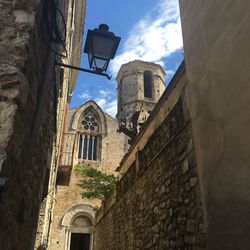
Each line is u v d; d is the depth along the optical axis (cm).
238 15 320
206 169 357
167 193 535
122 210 918
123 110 3897
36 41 292
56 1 450
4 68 245
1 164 209
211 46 373
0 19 265
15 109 233
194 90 411
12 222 255
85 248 2472
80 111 3105
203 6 408
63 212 2447
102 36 413
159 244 556
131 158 922
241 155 294
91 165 2844
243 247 277
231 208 301
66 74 1056
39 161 429
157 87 4112
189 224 435
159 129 602
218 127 340
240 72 307
